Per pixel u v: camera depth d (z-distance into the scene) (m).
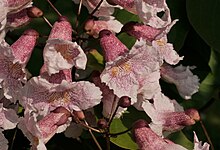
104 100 0.34
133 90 0.32
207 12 0.38
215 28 0.38
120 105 0.33
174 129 0.36
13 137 0.37
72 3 0.38
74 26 0.38
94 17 0.37
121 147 0.37
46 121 0.32
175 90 0.40
